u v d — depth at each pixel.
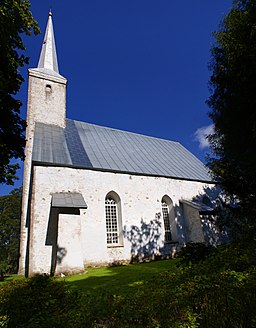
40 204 15.00
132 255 17.22
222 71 9.66
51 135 19.61
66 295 5.07
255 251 5.78
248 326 2.93
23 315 4.36
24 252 17.75
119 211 18.00
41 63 25.70
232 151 10.13
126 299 4.16
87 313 3.69
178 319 3.08
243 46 8.06
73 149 18.80
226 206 9.74
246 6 8.78
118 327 3.20
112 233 17.48
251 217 8.38
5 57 10.67
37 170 15.60
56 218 15.01
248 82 8.29
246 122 9.18
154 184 20.14
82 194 16.52
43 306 4.62
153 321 3.15
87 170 17.30
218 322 2.99
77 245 13.91
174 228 20.02
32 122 20.66
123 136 24.98
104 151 20.48
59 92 22.67
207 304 3.32
